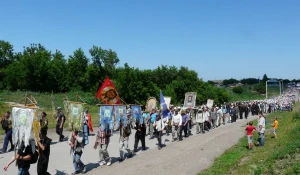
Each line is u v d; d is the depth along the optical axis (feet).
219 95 244.22
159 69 256.93
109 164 43.83
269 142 65.98
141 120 54.75
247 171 40.47
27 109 30.76
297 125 72.79
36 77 240.32
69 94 218.38
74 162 38.99
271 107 175.01
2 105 123.44
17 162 29.86
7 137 50.70
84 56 271.08
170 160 47.67
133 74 192.54
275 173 37.50
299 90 531.09
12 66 248.73
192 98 103.81
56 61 265.75
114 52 268.82
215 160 49.93
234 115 116.98
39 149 32.01
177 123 67.31
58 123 63.57
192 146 60.23
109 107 45.14
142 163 45.39
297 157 42.70
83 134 39.88
